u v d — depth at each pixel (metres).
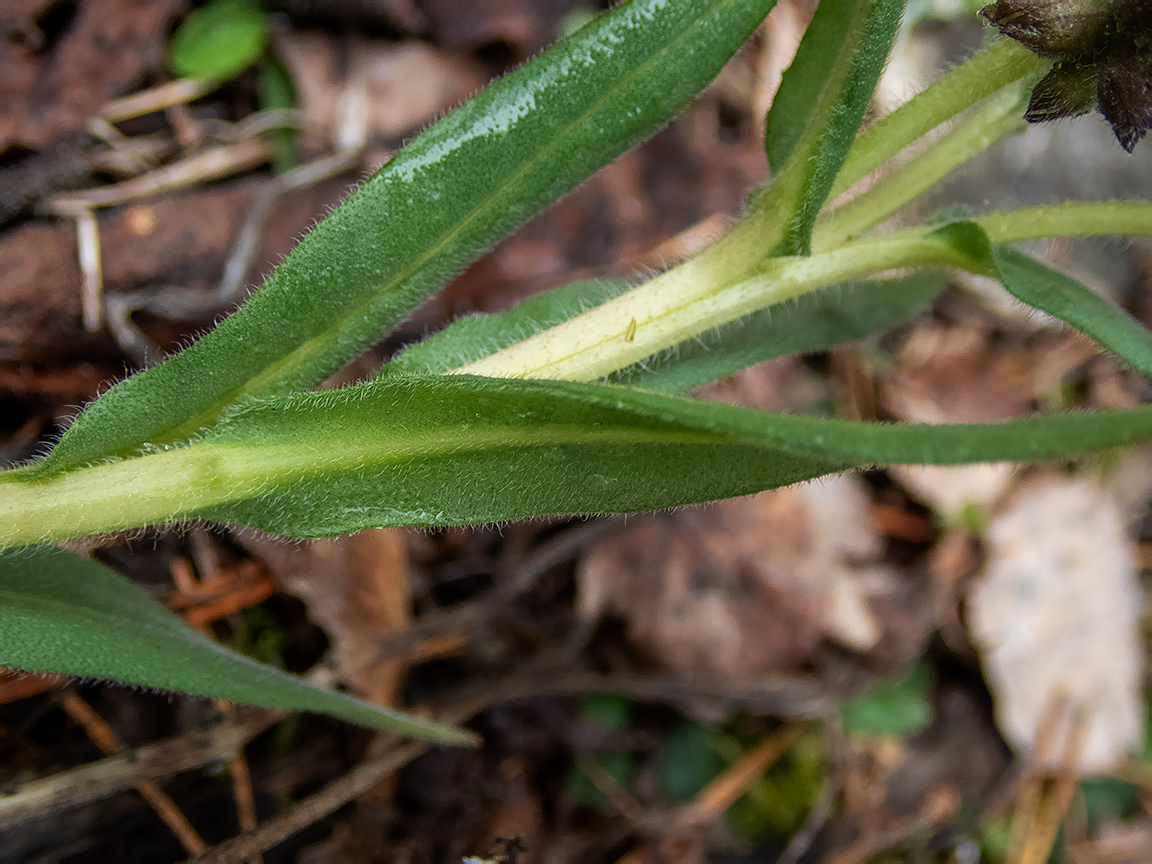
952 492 0.16
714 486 0.06
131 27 0.11
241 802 0.10
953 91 0.07
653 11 0.07
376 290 0.07
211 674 0.07
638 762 0.13
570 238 0.14
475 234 0.07
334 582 0.11
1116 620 0.16
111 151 0.11
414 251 0.07
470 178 0.07
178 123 0.12
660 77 0.07
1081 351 0.17
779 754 0.14
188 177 0.12
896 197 0.07
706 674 0.14
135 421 0.07
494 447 0.06
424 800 0.11
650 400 0.05
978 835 0.15
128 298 0.11
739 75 0.15
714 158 0.15
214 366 0.07
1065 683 0.16
